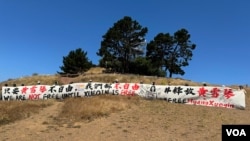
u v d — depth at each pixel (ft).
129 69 252.62
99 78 166.50
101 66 263.90
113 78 164.25
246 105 113.39
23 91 132.16
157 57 266.77
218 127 87.45
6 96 132.98
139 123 91.91
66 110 104.53
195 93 113.29
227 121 92.17
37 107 111.86
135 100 112.98
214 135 81.61
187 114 99.50
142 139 80.48
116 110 102.73
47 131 89.04
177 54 268.82
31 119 99.96
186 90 114.52
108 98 112.37
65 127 91.66
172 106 108.88
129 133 84.58
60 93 128.88
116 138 81.51
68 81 168.25
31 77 178.50
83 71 247.09
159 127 88.58
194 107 108.17
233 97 108.37
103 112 100.17
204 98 111.86
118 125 90.63
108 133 85.05
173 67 267.59
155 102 113.29
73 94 127.24
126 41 256.52
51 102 120.16
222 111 102.63
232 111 103.24
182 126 89.10
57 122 96.32
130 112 101.45
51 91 129.90
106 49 255.09
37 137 84.53
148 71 243.19
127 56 256.52
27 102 121.29
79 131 87.66
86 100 111.65
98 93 124.98
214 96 110.83
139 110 103.45
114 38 252.21
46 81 168.25
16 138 84.53
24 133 88.07
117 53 256.93
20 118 100.99
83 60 247.91
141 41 261.24
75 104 108.06
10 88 133.59
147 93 119.24
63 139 82.33
